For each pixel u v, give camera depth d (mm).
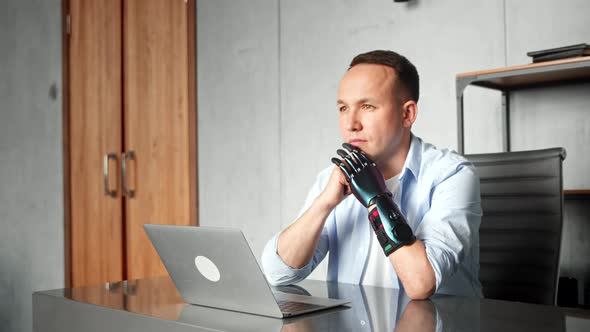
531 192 1728
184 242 1091
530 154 1758
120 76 3992
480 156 1854
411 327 940
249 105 3512
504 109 2580
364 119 1406
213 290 1107
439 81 2775
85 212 4156
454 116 2730
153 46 3875
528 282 1688
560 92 2447
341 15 3121
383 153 1440
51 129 4340
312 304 1134
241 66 3549
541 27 2492
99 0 4098
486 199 1807
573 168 2430
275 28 3398
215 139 3664
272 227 3412
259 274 1009
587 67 2061
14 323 4547
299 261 1445
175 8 3793
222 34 3633
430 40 2801
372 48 3000
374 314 1052
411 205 1523
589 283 2389
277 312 1029
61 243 4277
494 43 2619
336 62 3145
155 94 3869
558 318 987
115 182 4008
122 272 3979
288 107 3344
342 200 1460
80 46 4195
